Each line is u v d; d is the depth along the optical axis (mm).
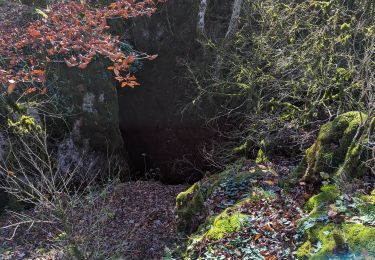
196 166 16047
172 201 12211
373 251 5332
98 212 9922
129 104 17281
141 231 10242
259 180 8352
